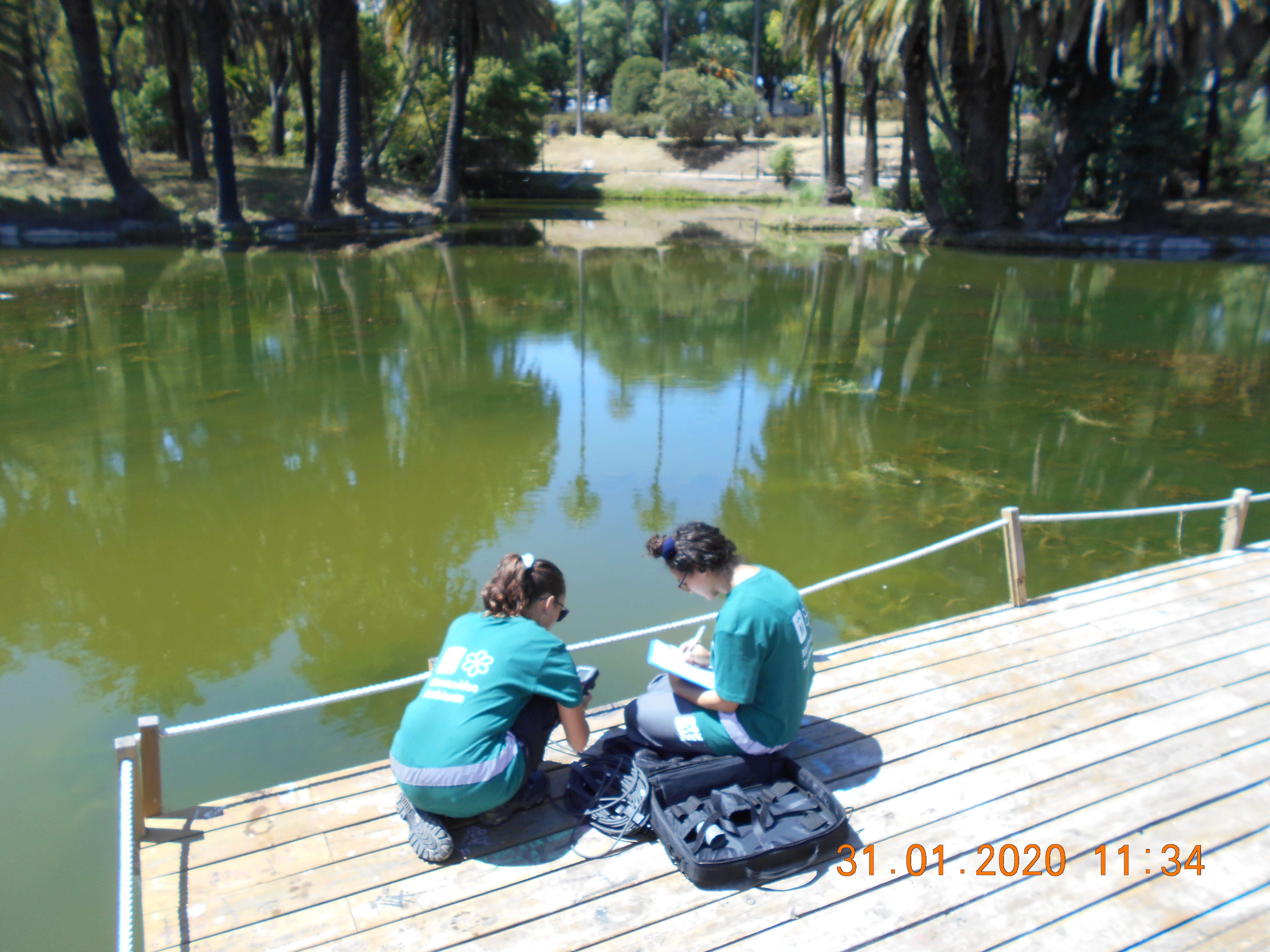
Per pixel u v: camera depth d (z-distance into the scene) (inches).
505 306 746.8
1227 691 163.6
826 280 927.0
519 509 306.3
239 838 124.6
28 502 311.9
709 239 1378.0
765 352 580.4
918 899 113.8
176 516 300.0
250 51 1873.8
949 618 200.5
